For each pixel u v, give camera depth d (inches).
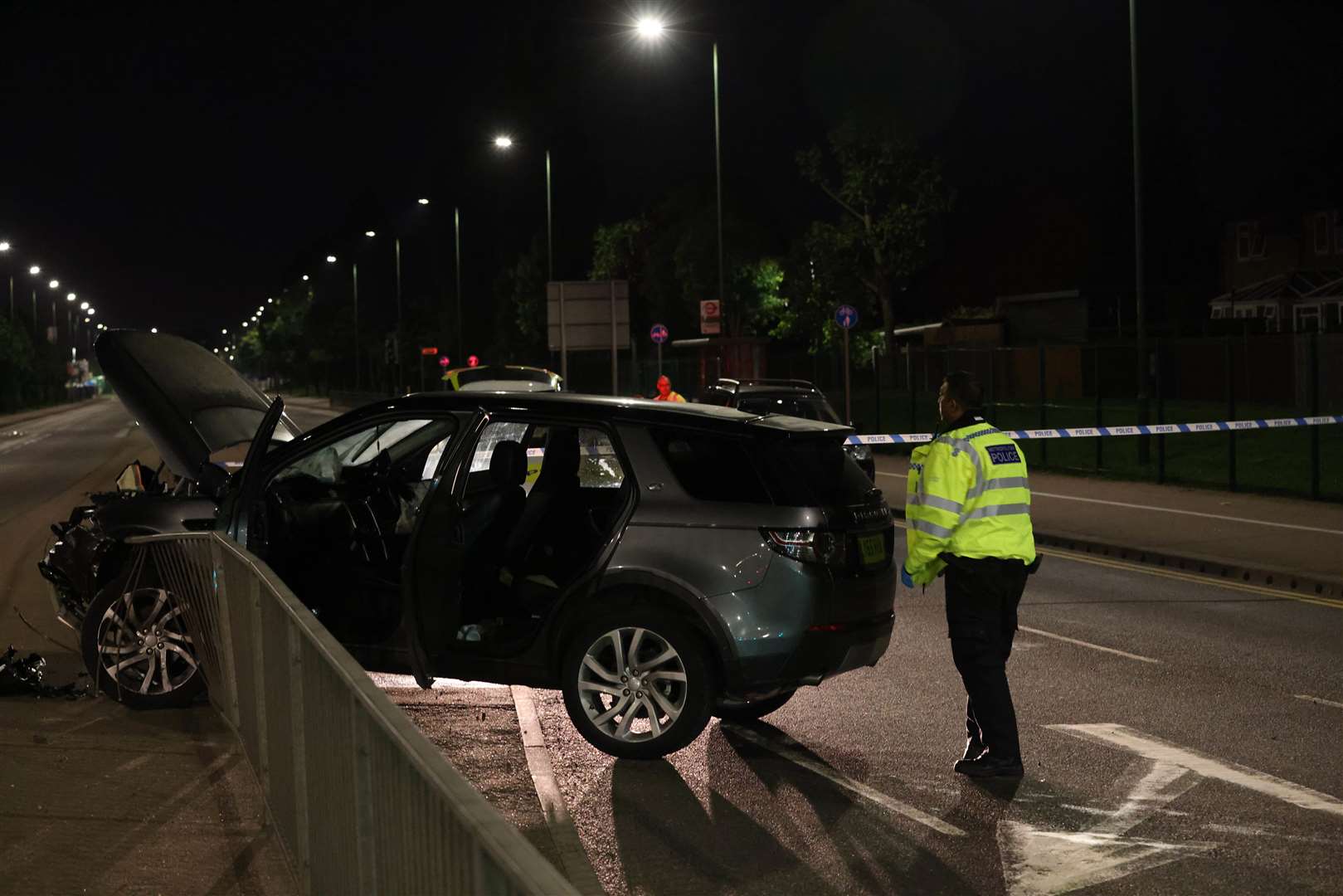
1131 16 881.5
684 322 2357.3
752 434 275.3
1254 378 1371.8
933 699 328.8
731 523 270.4
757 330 2057.1
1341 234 2010.3
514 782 254.1
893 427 1357.0
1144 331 904.9
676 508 273.4
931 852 220.4
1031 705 322.0
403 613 281.9
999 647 265.1
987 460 263.6
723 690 273.1
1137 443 1040.2
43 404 4003.4
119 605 303.0
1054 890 203.6
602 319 1198.9
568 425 282.8
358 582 302.0
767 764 272.4
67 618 349.1
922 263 1758.1
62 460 1328.7
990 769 262.5
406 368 3764.8
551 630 276.4
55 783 237.3
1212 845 224.2
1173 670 361.4
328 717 155.4
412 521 332.2
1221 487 834.2
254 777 238.5
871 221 1728.6
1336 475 865.5
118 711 297.3
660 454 277.6
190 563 284.2
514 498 301.3
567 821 223.8
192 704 303.3
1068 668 364.8
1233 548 589.3
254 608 225.1
